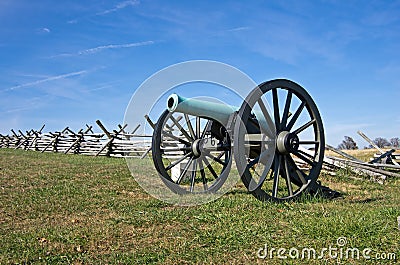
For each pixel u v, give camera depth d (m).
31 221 5.77
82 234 4.95
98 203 6.98
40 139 24.03
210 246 4.41
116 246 4.51
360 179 11.02
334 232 4.65
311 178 7.23
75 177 10.23
